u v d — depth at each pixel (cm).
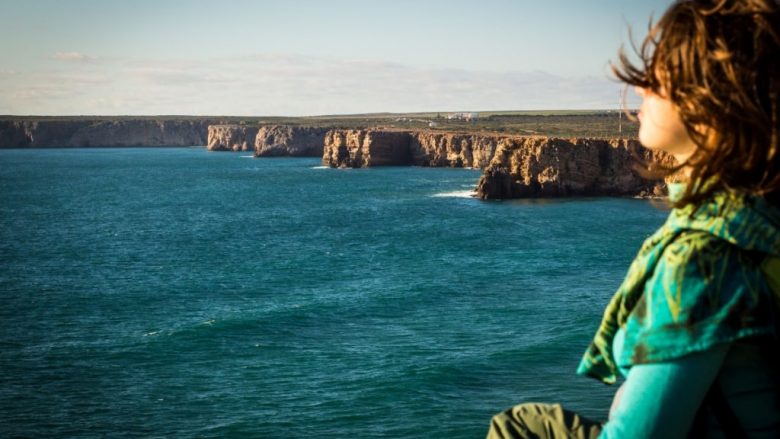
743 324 124
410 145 16725
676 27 136
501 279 4756
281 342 3509
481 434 2380
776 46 130
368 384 2858
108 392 2916
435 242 6353
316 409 2650
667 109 138
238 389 2892
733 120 129
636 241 6000
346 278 5028
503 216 7875
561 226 6981
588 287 4444
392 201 9788
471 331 3556
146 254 6359
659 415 126
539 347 3200
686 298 127
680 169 141
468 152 15725
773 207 134
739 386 129
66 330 3894
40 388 2984
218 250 6456
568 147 9388
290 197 10969
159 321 4016
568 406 2550
